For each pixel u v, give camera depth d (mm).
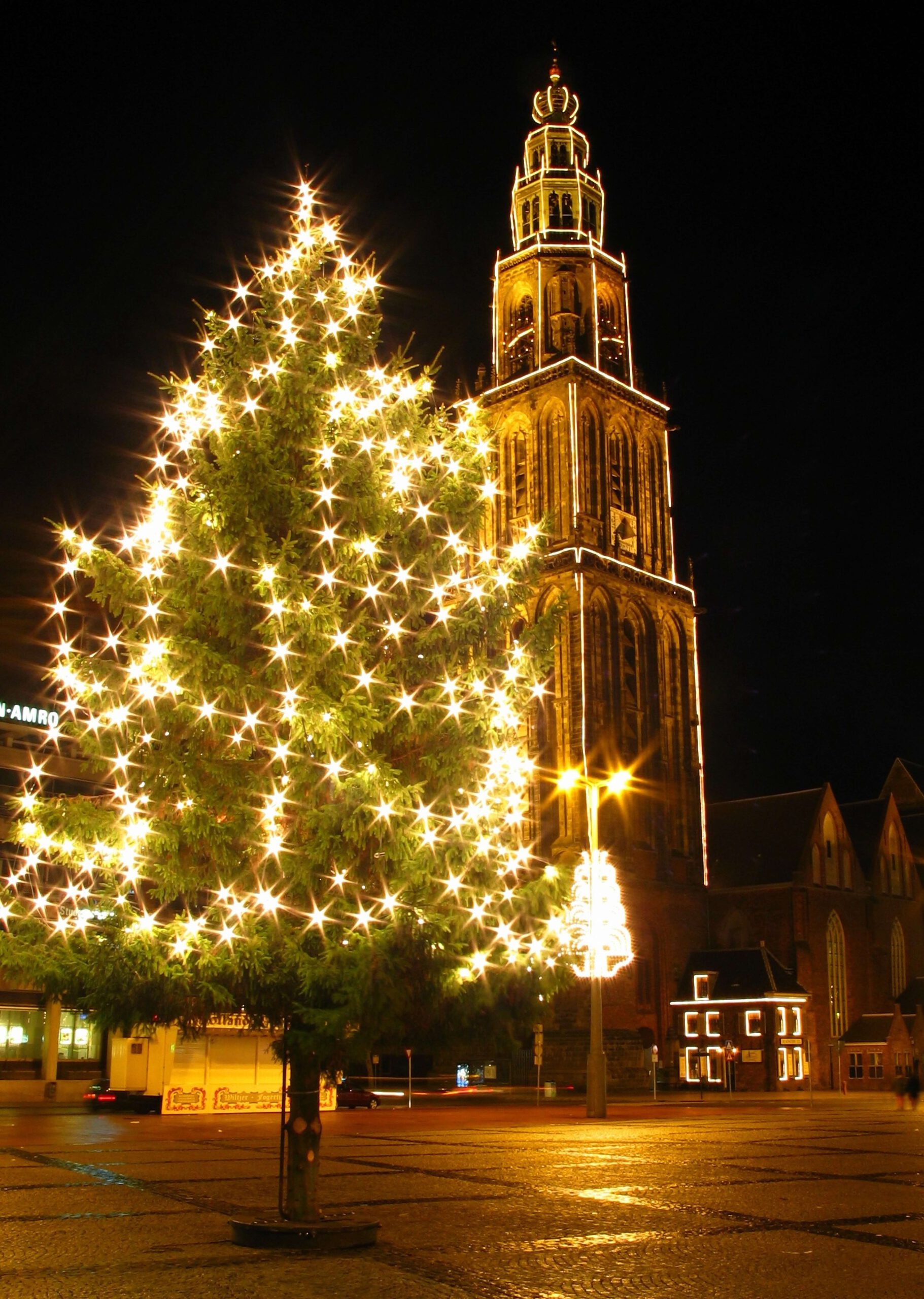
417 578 17516
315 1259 14500
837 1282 13461
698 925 91500
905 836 109125
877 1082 90812
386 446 17297
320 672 16219
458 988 16141
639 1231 16938
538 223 103750
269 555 16531
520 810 17422
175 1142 32844
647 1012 85938
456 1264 14320
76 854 15539
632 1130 39969
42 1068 57656
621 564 90875
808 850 96312
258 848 15695
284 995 15500
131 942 14852
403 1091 73688
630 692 91125
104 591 16547
